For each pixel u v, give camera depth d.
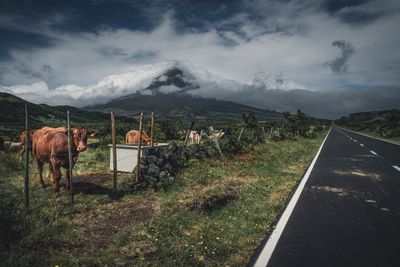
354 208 8.04
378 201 8.77
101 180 11.05
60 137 8.88
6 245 5.20
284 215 7.46
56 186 8.77
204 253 5.36
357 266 4.76
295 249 5.42
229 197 9.15
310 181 11.82
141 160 10.48
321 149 26.80
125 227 6.39
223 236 6.20
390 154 22.14
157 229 6.32
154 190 9.47
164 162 11.41
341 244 5.63
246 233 6.35
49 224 6.20
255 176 12.84
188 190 9.64
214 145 16.70
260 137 27.67
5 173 12.23
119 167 12.48
